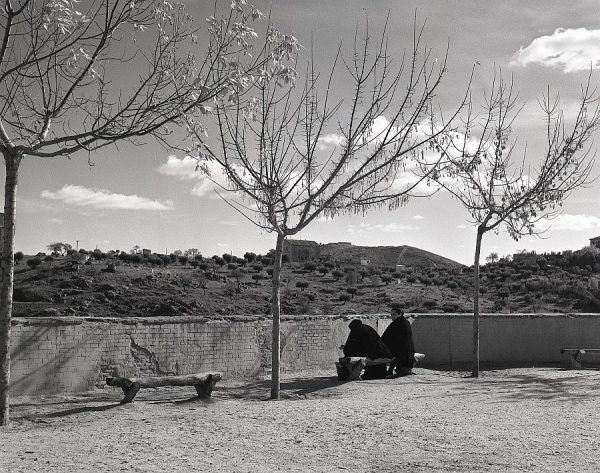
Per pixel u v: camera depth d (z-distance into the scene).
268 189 11.99
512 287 55.94
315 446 8.00
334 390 13.74
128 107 9.84
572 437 8.41
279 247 12.62
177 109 9.83
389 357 15.99
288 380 15.31
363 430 8.98
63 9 9.35
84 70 9.80
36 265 58.59
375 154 12.35
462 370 17.91
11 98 9.90
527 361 19.64
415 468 6.94
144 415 10.30
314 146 12.26
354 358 15.41
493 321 19.64
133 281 55.06
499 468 6.89
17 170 9.42
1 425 9.38
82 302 49.66
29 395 12.05
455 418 9.95
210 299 52.53
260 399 12.52
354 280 61.16
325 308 51.09
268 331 15.91
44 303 49.34
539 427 9.14
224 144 11.85
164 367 14.03
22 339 12.02
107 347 13.20
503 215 16.36
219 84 9.96
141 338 13.73
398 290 57.28
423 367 18.55
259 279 61.31
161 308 49.34
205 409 10.94
